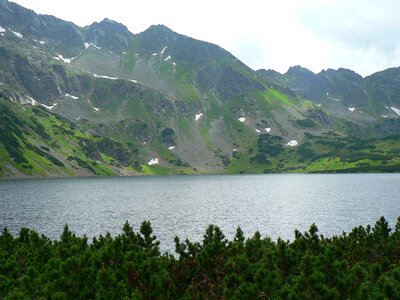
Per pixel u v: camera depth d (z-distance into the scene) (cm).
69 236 3603
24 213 9662
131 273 2666
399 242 3266
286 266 2861
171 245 6072
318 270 2544
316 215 9462
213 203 12488
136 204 12081
